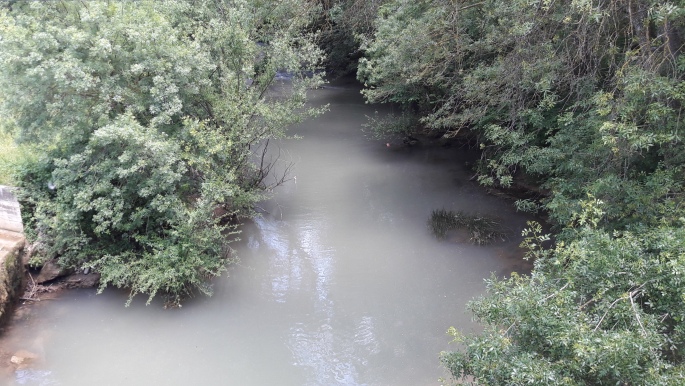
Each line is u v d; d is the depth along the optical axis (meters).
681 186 6.50
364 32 16.33
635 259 5.03
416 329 8.01
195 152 9.34
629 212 6.80
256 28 12.51
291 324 8.29
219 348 7.73
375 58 13.96
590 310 4.93
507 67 8.97
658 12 5.85
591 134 7.95
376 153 16.20
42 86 7.77
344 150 16.47
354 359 7.45
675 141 6.54
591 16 6.30
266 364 7.39
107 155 8.35
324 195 13.22
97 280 8.88
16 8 8.91
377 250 10.48
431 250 10.36
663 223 5.87
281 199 12.93
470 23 10.47
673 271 4.43
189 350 7.68
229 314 8.54
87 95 8.27
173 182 8.57
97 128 8.39
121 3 8.82
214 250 8.70
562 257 5.19
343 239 11.00
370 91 13.70
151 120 8.30
